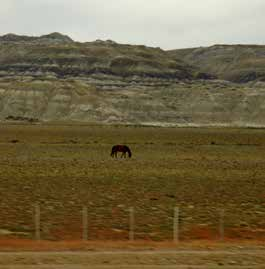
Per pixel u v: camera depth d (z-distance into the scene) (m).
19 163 148.75
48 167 138.38
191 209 83.19
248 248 59.28
